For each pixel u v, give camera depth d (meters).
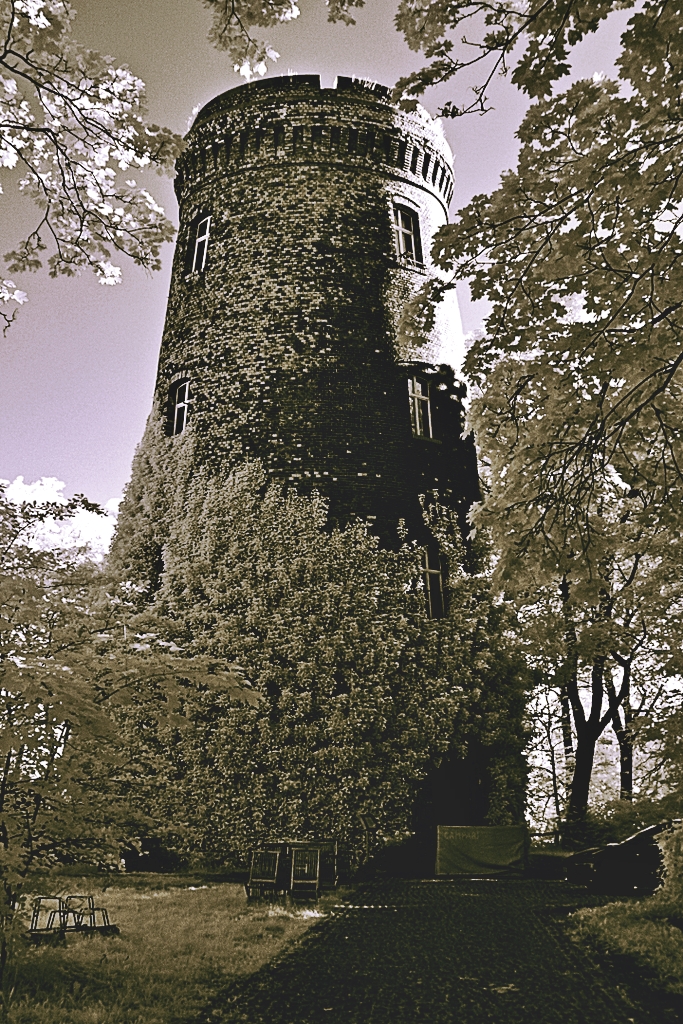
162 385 23.58
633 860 14.11
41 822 7.54
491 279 8.28
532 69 6.56
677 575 10.98
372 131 24.09
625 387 8.09
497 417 9.30
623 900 12.84
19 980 7.21
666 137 6.94
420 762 17.97
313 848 13.62
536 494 8.80
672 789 9.52
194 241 24.72
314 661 17.97
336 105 23.97
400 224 24.64
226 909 12.00
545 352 8.34
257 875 13.12
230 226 23.66
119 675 8.12
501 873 17.25
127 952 8.69
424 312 8.86
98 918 10.90
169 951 8.82
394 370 22.25
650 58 6.19
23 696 6.95
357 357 21.94
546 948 9.15
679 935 9.38
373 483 20.70
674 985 7.39
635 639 13.25
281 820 16.95
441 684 18.88
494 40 6.82
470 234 8.01
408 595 19.34
